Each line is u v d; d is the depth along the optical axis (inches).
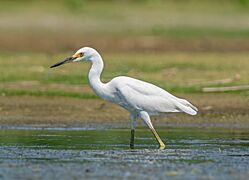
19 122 639.8
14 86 776.3
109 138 566.3
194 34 1264.8
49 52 1066.7
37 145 528.7
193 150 514.6
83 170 445.1
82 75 841.5
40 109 687.7
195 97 733.9
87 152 503.2
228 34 1269.7
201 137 575.8
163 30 1306.6
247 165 462.3
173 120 658.8
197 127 629.9
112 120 658.8
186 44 1151.0
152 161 474.3
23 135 574.9
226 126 636.1
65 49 1099.3
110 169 448.8
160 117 668.1
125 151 509.7
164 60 965.8
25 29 1300.4
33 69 880.3
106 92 533.6
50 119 654.5
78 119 657.6
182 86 772.6
